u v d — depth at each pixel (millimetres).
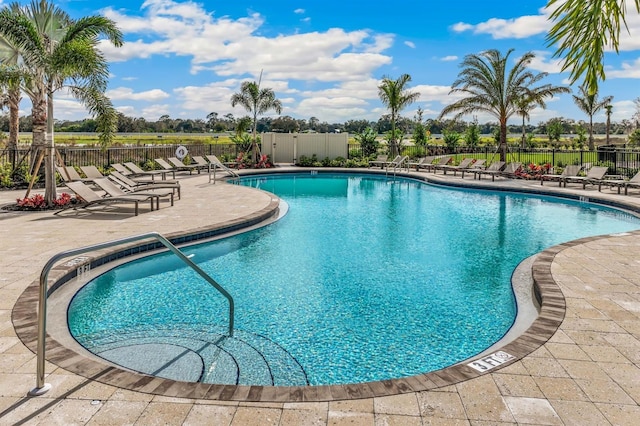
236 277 6227
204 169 20094
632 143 29328
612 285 4953
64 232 7551
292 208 12164
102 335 4352
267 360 3920
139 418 2551
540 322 3947
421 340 4367
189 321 4730
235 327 4594
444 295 5605
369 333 4512
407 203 13125
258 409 2645
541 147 38031
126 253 6648
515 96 20578
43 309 2789
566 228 9625
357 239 8555
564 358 3297
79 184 9742
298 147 24578
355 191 15984
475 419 2559
